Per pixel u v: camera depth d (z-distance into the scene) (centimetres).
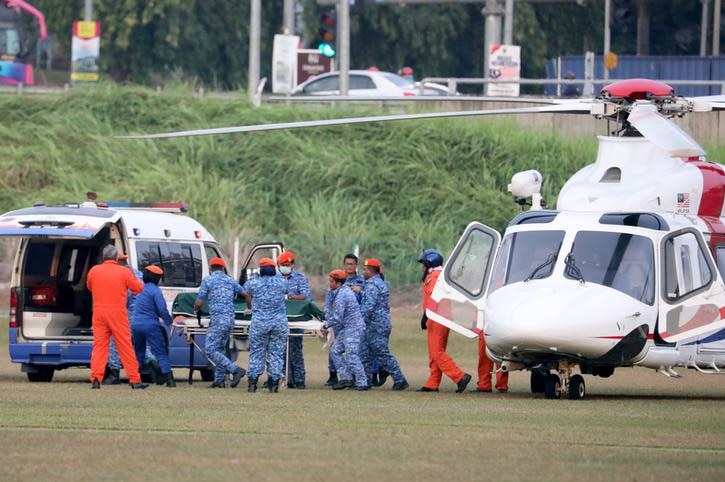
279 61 16850
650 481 4088
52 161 15162
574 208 6956
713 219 7125
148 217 8125
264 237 14062
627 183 6988
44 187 14850
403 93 17175
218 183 14850
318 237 14038
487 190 14900
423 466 4309
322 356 10825
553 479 4100
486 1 18188
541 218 6975
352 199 14700
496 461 4438
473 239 7156
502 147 15438
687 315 6694
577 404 6450
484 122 16000
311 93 17512
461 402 6494
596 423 5556
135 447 4631
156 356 7425
